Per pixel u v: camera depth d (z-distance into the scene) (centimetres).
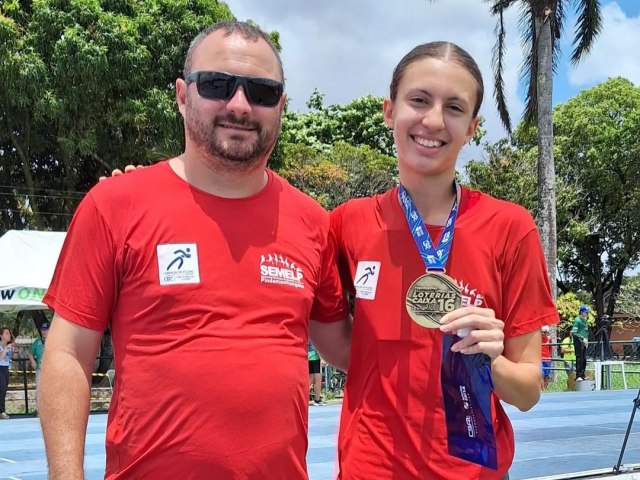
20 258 1248
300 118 2983
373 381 230
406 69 230
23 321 2525
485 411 212
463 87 225
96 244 203
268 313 207
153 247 202
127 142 1812
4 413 1210
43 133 1933
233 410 196
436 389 220
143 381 197
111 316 210
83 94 1664
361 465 226
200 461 193
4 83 1611
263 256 211
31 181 1978
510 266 229
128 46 1677
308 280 222
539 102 1939
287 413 205
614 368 1931
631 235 3497
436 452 218
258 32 225
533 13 1953
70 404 195
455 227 229
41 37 1666
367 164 2403
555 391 1539
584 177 3338
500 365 215
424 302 222
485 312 209
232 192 216
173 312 199
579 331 1559
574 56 1970
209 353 197
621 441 754
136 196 207
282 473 204
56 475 188
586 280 3794
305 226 229
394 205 239
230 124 211
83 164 2045
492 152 2705
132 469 197
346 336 257
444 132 225
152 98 1712
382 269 233
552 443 739
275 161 1986
